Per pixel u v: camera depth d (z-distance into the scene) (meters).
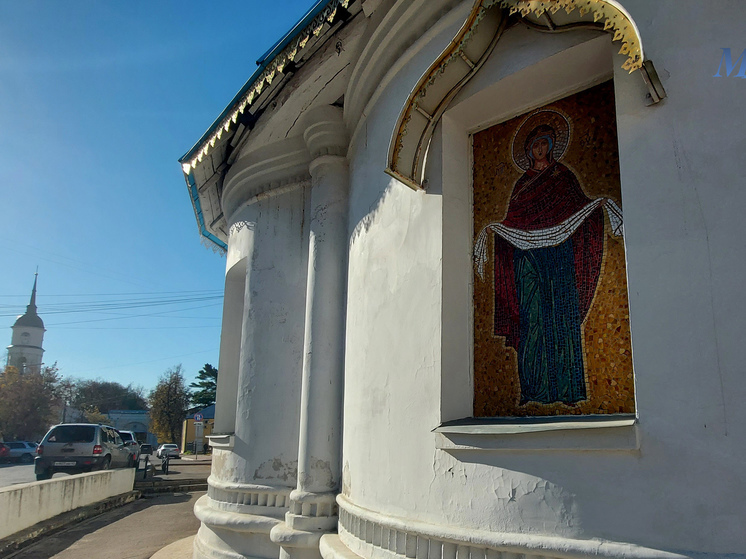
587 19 3.35
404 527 3.79
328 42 5.63
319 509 5.52
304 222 7.14
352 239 5.62
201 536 7.43
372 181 5.22
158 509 13.12
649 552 2.65
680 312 2.76
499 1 3.38
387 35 5.00
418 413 3.98
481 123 4.28
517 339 3.78
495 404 3.82
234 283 8.90
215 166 8.27
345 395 5.32
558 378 3.53
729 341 2.60
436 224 4.09
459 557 3.43
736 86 2.78
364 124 5.69
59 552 8.48
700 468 2.59
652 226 2.91
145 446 23.02
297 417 6.69
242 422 7.04
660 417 2.73
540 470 3.12
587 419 3.18
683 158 2.87
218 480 7.27
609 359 3.31
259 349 7.10
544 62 3.59
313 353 5.96
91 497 12.40
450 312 3.95
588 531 2.88
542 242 3.77
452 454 3.62
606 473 2.87
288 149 7.34
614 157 3.51
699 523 2.56
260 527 6.38
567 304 3.56
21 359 77.50
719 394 2.59
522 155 4.01
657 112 2.99
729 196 2.71
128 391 89.06
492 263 4.03
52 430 17.66
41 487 9.99
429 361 3.95
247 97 6.00
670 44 3.01
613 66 3.37
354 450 4.88
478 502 3.39
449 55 3.66
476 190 4.24
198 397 65.81
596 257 3.48
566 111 3.81
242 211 7.98
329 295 6.09
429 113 4.12
